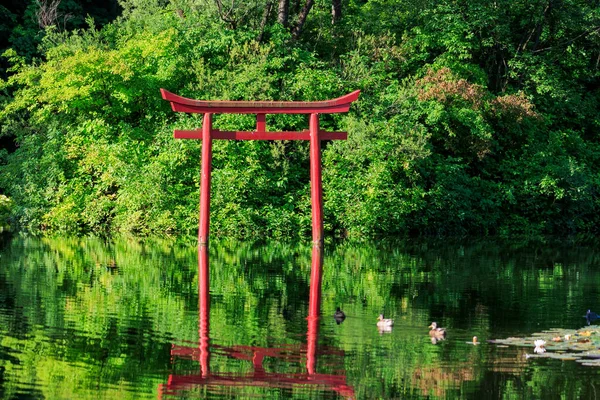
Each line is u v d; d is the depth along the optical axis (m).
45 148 37.09
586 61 45.09
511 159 41.25
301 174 37.41
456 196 37.88
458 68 41.56
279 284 22.58
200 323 17.62
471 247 33.16
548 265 28.08
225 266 25.48
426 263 27.61
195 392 13.34
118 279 22.64
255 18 40.38
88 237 32.72
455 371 14.48
